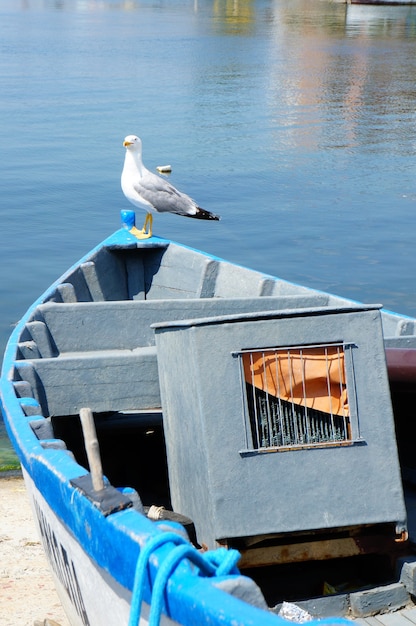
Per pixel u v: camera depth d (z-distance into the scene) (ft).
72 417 27.78
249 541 18.45
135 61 187.32
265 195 84.74
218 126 117.60
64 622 21.56
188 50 207.82
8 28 265.75
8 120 120.78
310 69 173.88
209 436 17.99
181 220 76.33
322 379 18.69
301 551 18.98
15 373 23.30
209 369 18.06
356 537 19.11
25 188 85.81
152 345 29.07
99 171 93.25
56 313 28.60
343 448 18.45
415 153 103.96
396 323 27.76
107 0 419.74
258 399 18.61
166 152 102.01
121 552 13.33
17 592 23.12
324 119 123.75
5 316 54.49
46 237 71.15
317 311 18.43
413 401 24.02
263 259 66.80
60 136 110.63
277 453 18.24
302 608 18.93
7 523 27.84
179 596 11.48
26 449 18.12
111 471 26.35
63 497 15.76
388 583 19.47
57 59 190.70
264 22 287.89
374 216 78.48
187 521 19.21
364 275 63.31
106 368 23.73
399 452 25.50
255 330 18.25
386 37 240.73
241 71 171.73
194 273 36.52
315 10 335.88
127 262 38.73
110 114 125.90
